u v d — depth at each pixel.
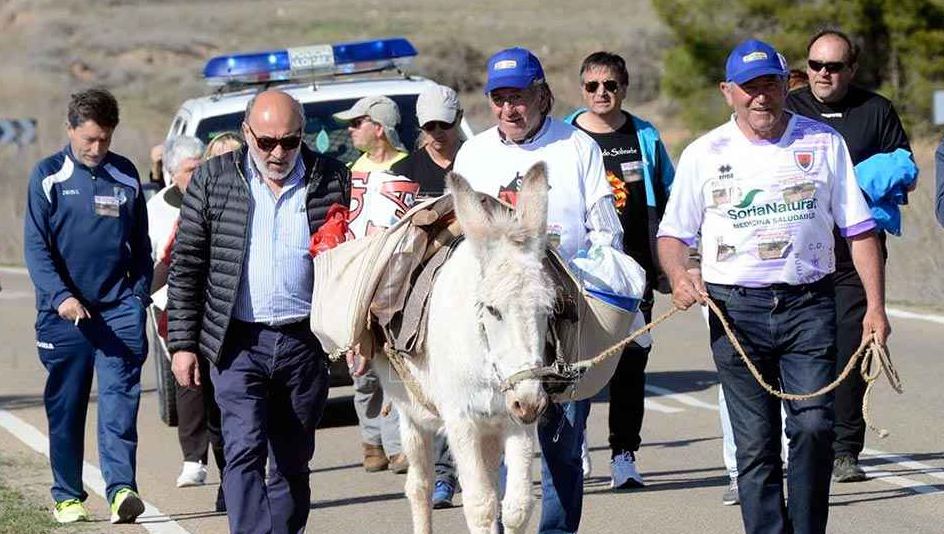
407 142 23.55
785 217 13.02
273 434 14.24
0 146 64.12
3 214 56.72
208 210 13.80
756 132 13.02
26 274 46.97
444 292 12.93
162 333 17.36
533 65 13.95
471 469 12.82
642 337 15.41
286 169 13.70
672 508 16.80
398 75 26.94
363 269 13.55
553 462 14.02
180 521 16.89
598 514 16.67
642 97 92.50
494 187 14.07
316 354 14.08
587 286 12.86
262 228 13.79
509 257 12.05
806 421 13.04
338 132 23.77
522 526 12.64
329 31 123.88
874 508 16.42
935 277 32.44
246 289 13.80
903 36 57.94
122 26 122.44
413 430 14.43
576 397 13.25
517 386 11.81
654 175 18.19
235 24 126.94
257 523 13.69
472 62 106.62
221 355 13.79
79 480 16.92
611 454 18.70
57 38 116.38
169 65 112.38
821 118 17.69
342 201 14.02
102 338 16.69
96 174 16.59
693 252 13.86
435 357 12.98
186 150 18.55
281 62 26.17
